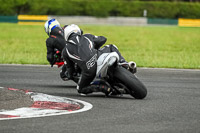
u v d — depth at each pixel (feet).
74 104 76.84
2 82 108.58
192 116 68.03
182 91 98.37
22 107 71.77
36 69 137.90
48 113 67.92
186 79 121.08
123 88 84.99
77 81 94.07
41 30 400.26
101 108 73.87
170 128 59.11
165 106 77.30
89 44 86.53
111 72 83.61
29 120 62.59
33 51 215.10
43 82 110.83
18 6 556.92
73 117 65.31
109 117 65.92
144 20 588.09
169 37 364.38
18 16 519.60
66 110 70.95
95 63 84.48
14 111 68.49
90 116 66.39
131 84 83.61
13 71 131.23
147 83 111.14
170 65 157.58
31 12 568.82
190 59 188.85
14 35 337.72
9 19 520.42
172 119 65.21
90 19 571.69
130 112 70.49
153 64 160.56
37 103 75.56
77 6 593.01
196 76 128.57
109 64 81.35
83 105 77.25
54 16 539.70
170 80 118.11
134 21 586.04
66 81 114.21
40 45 256.32
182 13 649.20
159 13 643.04
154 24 587.68
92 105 77.00
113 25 528.63
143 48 256.52
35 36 331.77
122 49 242.99
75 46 86.02
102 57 84.33
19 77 118.52
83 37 87.45
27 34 349.82
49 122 61.57
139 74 130.31
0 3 545.44
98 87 86.22
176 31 445.37
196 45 291.99
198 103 81.76
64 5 585.63
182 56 206.28
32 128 57.93
